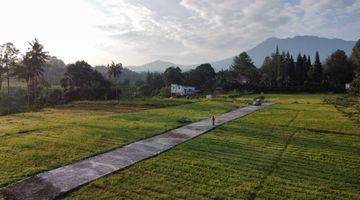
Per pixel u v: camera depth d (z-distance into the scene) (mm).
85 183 18984
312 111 59844
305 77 136375
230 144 29641
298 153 26859
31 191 17703
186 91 124625
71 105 83000
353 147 29922
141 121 43312
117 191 17891
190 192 17844
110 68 132875
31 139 29781
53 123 42250
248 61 160875
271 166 23016
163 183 19125
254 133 35562
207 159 24344
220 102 80000
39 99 93438
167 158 24469
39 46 95250
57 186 18422
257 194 17781
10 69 106938
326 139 33312
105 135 32281
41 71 97750
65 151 25719
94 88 109125
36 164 22156
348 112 57125
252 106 70062
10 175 19797
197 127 39031
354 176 21391
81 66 113688
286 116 51531
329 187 19203
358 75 82000
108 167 22062
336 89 124312
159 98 100812
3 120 49094
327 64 139500
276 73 142125
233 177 20422
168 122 42844
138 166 22344
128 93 125188
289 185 19312
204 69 145500
